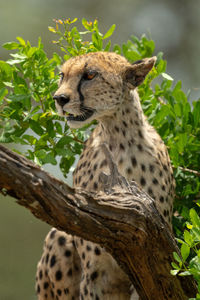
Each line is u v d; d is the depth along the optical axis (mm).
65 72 12547
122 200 9305
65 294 13703
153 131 13102
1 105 13445
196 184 13867
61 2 27875
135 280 10312
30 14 26984
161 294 10398
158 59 14680
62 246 13617
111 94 12289
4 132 13391
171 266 10195
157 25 28406
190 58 27891
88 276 12273
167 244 9961
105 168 12195
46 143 13367
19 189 8148
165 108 13977
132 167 12211
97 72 12289
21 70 13594
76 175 13070
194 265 9922
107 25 28172
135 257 9836
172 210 12891
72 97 12250
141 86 14281
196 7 28812
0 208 23359
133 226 9336
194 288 10672
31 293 20656
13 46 13469
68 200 8688
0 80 13492
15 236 22609
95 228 9078
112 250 9656
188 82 26938
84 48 13867
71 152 13297
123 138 12375
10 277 21109
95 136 13055
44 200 8383
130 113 12391
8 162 8039
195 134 14219
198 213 13391
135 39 15641
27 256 21938
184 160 13836
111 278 12219
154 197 12180
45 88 13344
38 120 13328
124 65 12523
